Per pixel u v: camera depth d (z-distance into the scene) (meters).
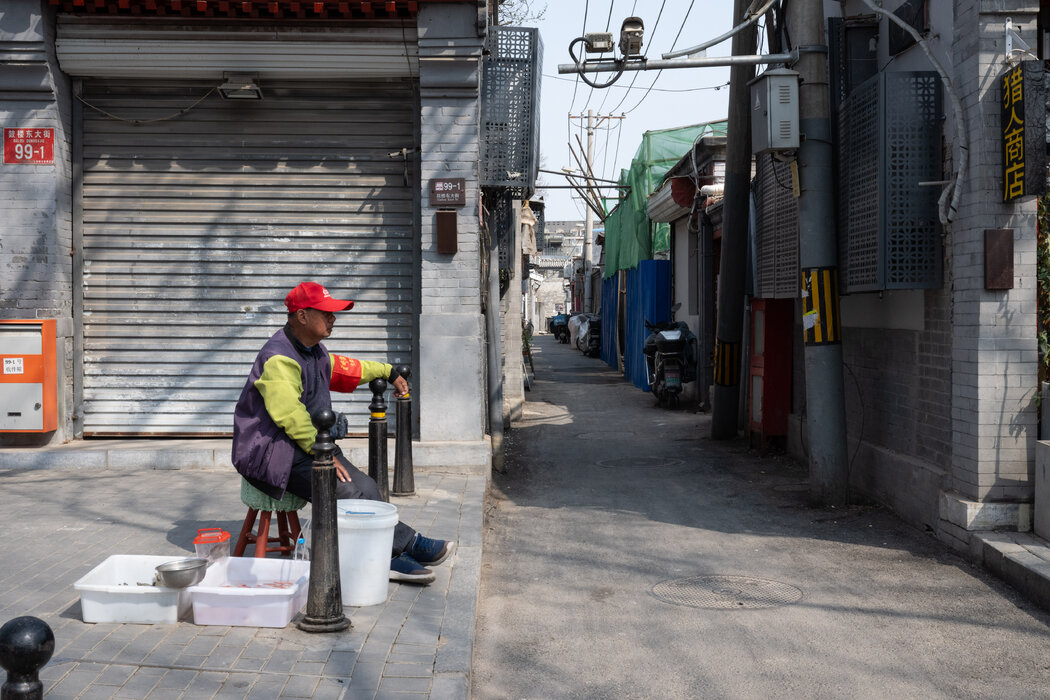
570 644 4.94
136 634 4.33
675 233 19.38
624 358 24.28
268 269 9.15
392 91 9.09
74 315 9.15
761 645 4.91
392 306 9.16
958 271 6.79
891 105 7.21
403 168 9.11
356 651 4.20
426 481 8.30
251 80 8.75
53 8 8.61
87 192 9.09
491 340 10.23
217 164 9.09
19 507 7.14
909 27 7.16
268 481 4.80
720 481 9.73
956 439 6.84
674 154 21.22
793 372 11.27
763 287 11.12
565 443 12.53
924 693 4.27
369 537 4.87
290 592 4.47
